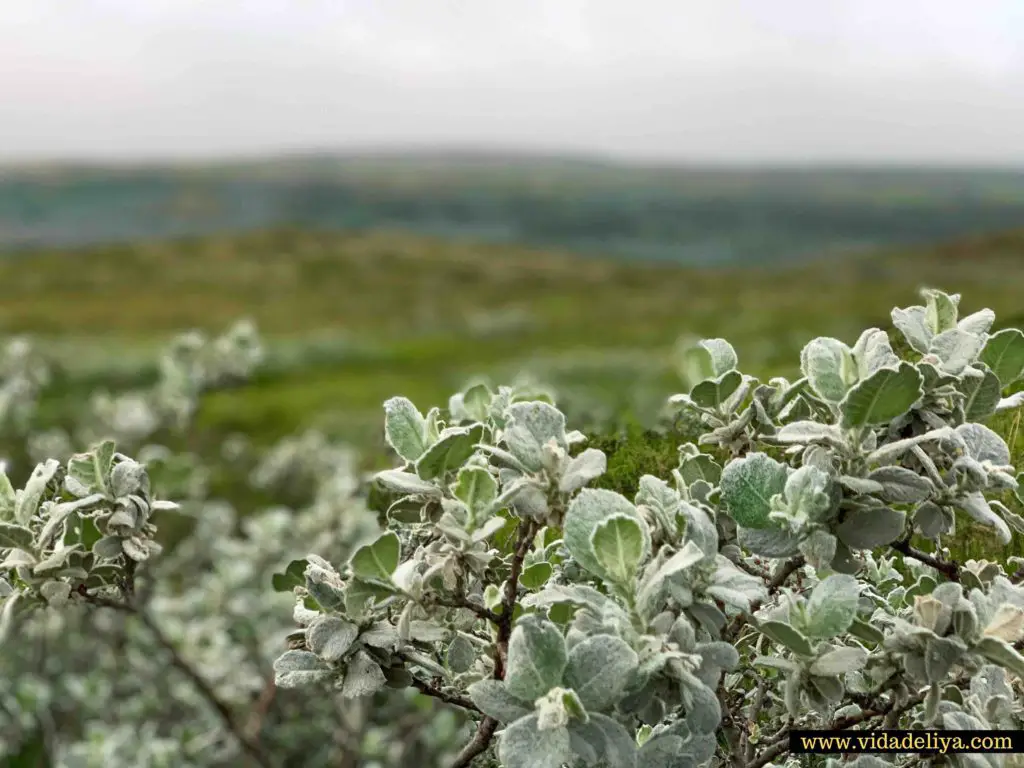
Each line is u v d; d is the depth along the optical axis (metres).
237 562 5.30
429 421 1.53
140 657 5.32
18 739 5.31
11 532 1.69
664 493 1.33
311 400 14.45
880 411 1.22
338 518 4.93
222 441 9.82
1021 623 1.24
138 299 60.88
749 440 1.54
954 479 1.35
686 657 1.13
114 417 6.42
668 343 19.75
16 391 6.66
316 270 74.06
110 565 1.82
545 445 1.31
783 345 3.04
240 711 4.92
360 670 1.47
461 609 1.71
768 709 1.94
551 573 1.73
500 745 1.07
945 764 1.39
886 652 1.37
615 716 1.20
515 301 60.91
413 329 43.41
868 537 1.25
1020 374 1.48
